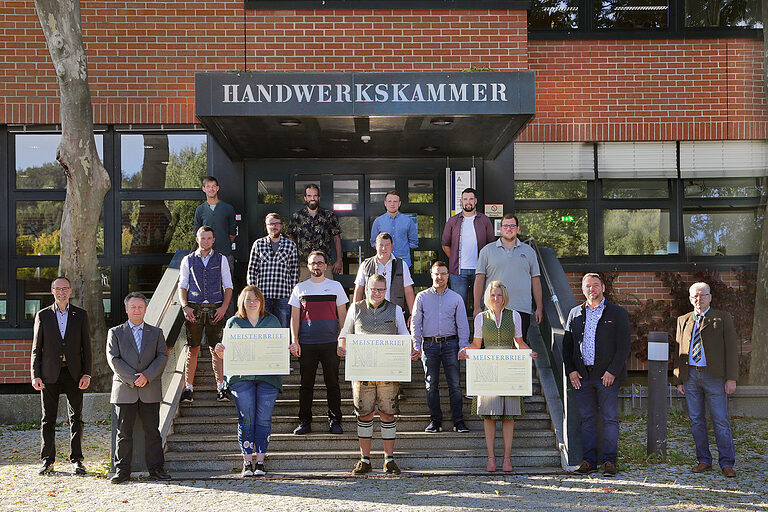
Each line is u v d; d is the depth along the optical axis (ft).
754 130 41.96
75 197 35.60
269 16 39.45
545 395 29.35
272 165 39.73
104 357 36.40
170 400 29.09
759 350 39.63
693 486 24.25
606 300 26.61
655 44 42.16
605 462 25.94
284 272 30.96
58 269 39.04
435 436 27.96
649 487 24.09
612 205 42.34
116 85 39.06
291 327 28.17
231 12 39.37
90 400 35.70
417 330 28.02
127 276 39.52
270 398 26.03
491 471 26.21
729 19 42.47
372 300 26.05
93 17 39.06
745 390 37.11
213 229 34.68
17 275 39.50
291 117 30.96
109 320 39.42
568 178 42.22
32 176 39.75
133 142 39.86
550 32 42.06
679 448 30.45
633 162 42.47
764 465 27.48
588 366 26.32
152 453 25.61
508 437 26.30
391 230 33.32
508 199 40.06
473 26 39.63
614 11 42.32
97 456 29.17
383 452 27.55
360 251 39.11
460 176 39.99
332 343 28.12
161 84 39.19
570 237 42.27
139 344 25.54
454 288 33.27
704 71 42.11
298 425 29.01
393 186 39.96
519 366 25.89
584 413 26.35
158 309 28.91
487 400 25.99
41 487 24.58
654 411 28.40
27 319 39.42
